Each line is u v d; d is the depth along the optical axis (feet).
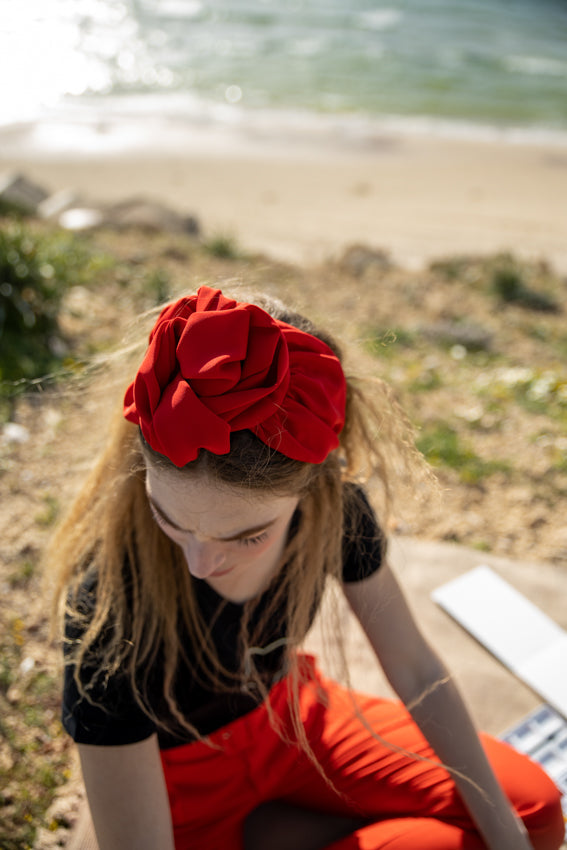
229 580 4.22
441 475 10.36
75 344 12.70
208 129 62.03
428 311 17.71
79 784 6.20
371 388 4.76
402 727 5.25
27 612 7.65
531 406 12.41
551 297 19.70
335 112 71.82
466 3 148.56
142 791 4.12
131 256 18.30
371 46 107.55
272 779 5.03
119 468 4.44
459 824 4.76
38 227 20.83
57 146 53.88
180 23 120.47
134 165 49.06
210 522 3.55
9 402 10.94
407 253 30.96
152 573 4.25
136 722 4.07
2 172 44.88
